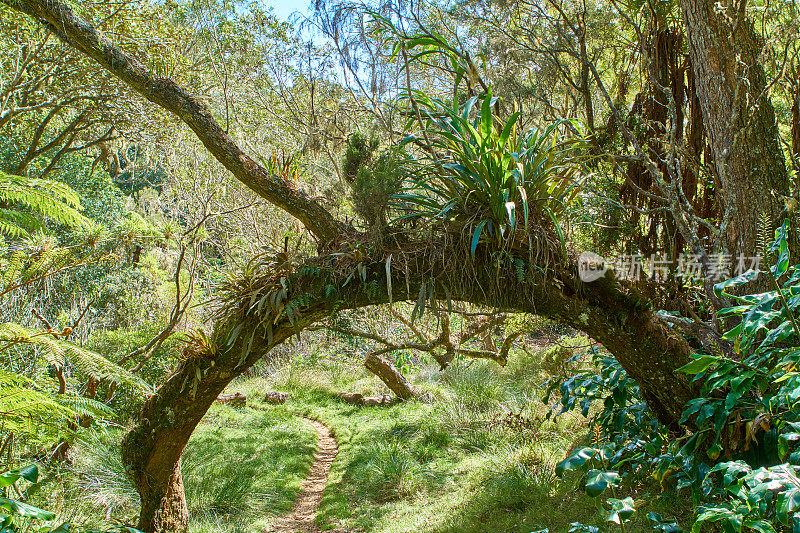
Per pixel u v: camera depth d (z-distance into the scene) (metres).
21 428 3.09
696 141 4.48
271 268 3.87
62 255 3.96
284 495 6.07
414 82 6.42
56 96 9.86
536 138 3.48
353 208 3.80
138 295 9.19
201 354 4.01
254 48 9.66
